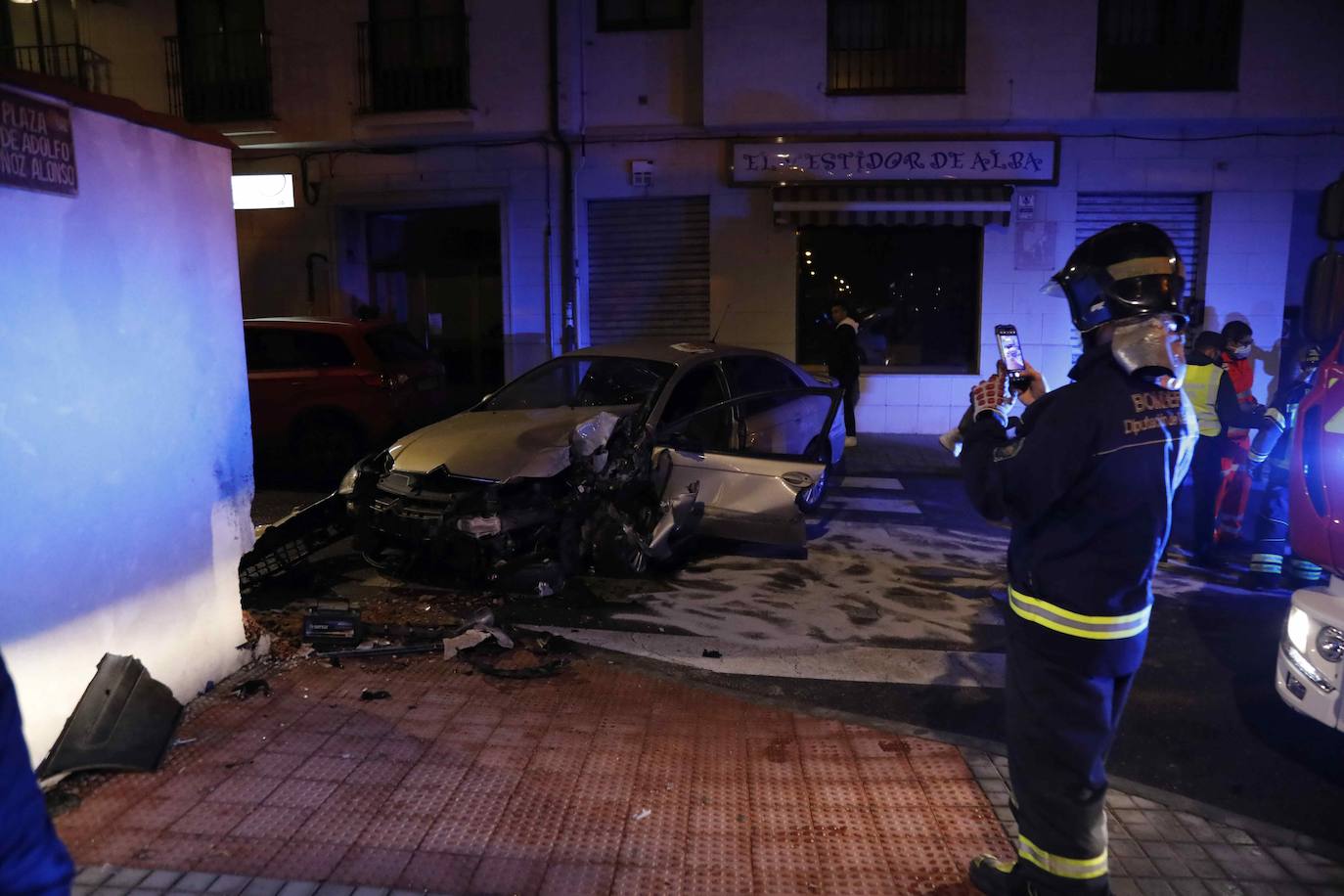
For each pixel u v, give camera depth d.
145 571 3.72
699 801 3.31
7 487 3.07
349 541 7.04
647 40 12.80
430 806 3.23
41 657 3.23
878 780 3.49
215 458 4.14
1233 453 6.61
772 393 6.93
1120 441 2.27
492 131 13.02
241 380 4.30
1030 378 2.53
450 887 2.77
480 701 4.16
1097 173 12.45
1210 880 2.91
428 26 13.10
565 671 4.57
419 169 13.51
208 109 13.85
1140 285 2.31
